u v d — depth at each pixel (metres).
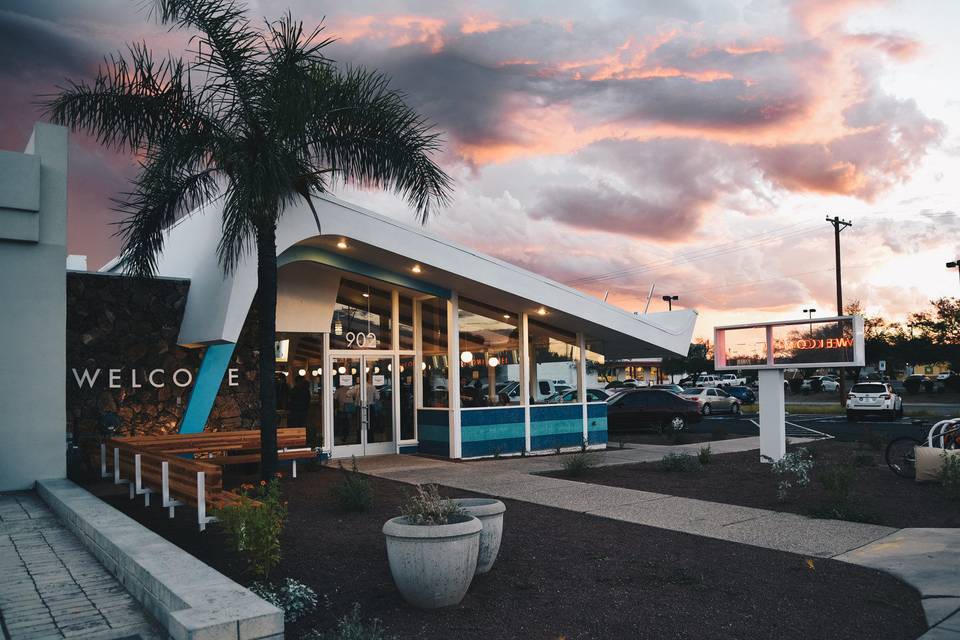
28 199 10.90
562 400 18.41
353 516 9.26
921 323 59.94
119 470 11.12
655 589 6.14
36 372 11.03
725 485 11.98
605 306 17.77
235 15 10.93
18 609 5.26
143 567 5.27
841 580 6.38
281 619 4.16
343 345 16.45
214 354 14.60
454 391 16.22
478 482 12.51
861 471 13.45
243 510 6.27
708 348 90.38
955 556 7.05
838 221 41.81
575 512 9.64
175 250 16.73
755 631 5.17
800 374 74.31
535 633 5.12
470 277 15.53
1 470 10.70
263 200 10.25
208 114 11.02
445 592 5.55
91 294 13.76
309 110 10.43
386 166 12.27
